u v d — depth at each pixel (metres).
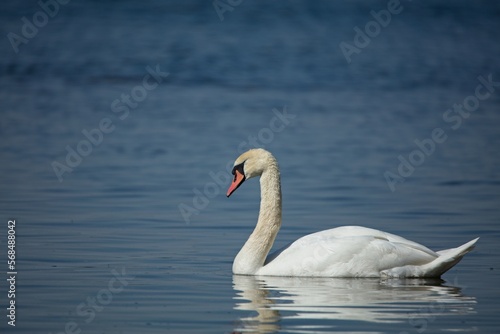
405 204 19.38
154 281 12.64
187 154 26.42
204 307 11.16
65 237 15.80
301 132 30.83
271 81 46.53
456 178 22.78
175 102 38.69
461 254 12.67
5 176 22.55
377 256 12.82
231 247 15.20
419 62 53.44
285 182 22.22
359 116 34.75
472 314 10.80
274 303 11.34
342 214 18.28
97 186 21.44
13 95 39.72
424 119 33.97
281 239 15.98
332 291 12.01
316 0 84.69
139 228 16.77
